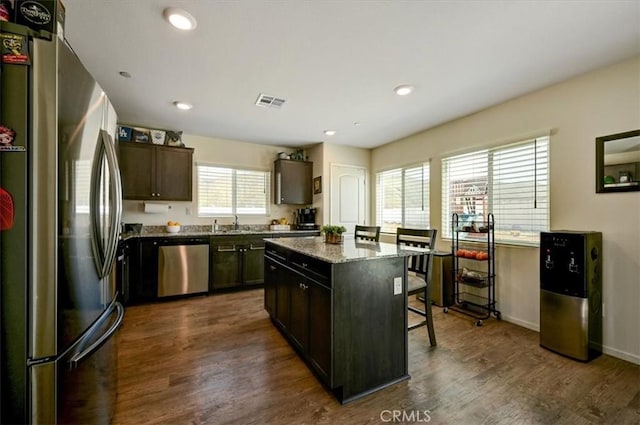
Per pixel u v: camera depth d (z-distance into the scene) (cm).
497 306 305
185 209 425
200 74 242
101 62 222
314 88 268
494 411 162
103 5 160
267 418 156
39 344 100
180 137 405
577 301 217
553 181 259
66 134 108
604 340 227
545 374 198
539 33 185
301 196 482
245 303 352
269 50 206
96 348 124
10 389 98
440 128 373
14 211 98
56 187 102
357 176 496
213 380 190
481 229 301
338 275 172
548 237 236
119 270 303
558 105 255
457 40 193
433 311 325
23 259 99
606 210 227
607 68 226
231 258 398
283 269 251
